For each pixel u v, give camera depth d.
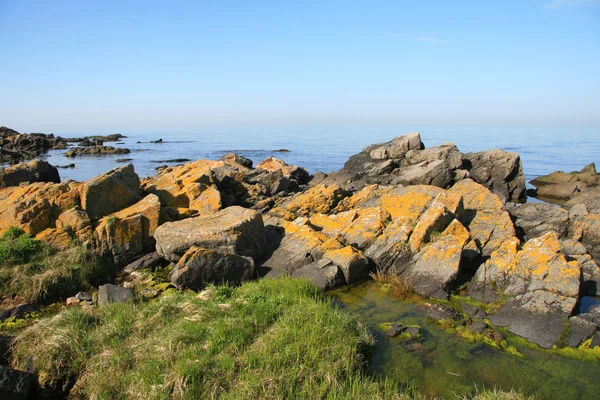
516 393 7.14
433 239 13.12
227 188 23.19
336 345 8.23
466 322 9.86
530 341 9.19
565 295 9.90
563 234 15.30
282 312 9.58
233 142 108.62
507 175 28.80
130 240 14.18
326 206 19.20
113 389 7.33
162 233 13.64
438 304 10.61
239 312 9.39
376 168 31.67
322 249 13.49
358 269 12.52
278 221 17.66
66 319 9.13
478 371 8.12
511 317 9.98
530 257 10.99
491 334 9.30
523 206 18.14
